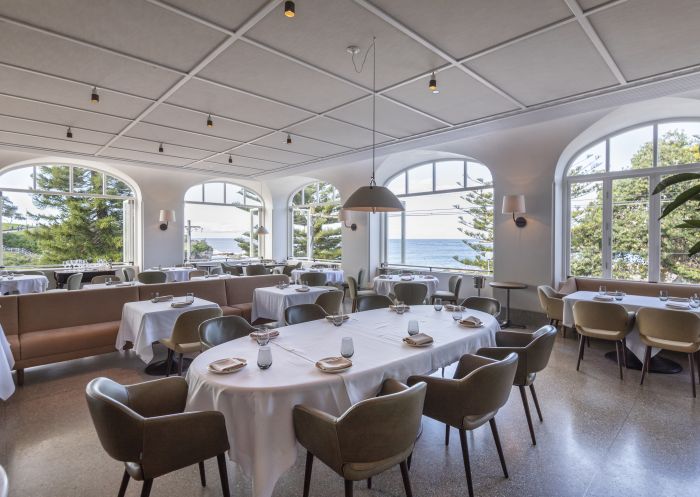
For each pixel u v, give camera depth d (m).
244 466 1.79
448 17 2.68
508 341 3.06
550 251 5.85
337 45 3.07
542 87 3.96
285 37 2.95
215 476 2.25
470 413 2.02
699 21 2.73
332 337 2.70
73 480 2.18
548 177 5.83
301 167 8.38
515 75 3.66
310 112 4.73
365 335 2.76
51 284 8.27
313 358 2.23
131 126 5.27
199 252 10.84
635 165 5.53
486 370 1.98
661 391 3.46
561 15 2.66
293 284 6.20
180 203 9.74
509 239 6.28
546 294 5.13
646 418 2.94
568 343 5.00
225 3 2.52
